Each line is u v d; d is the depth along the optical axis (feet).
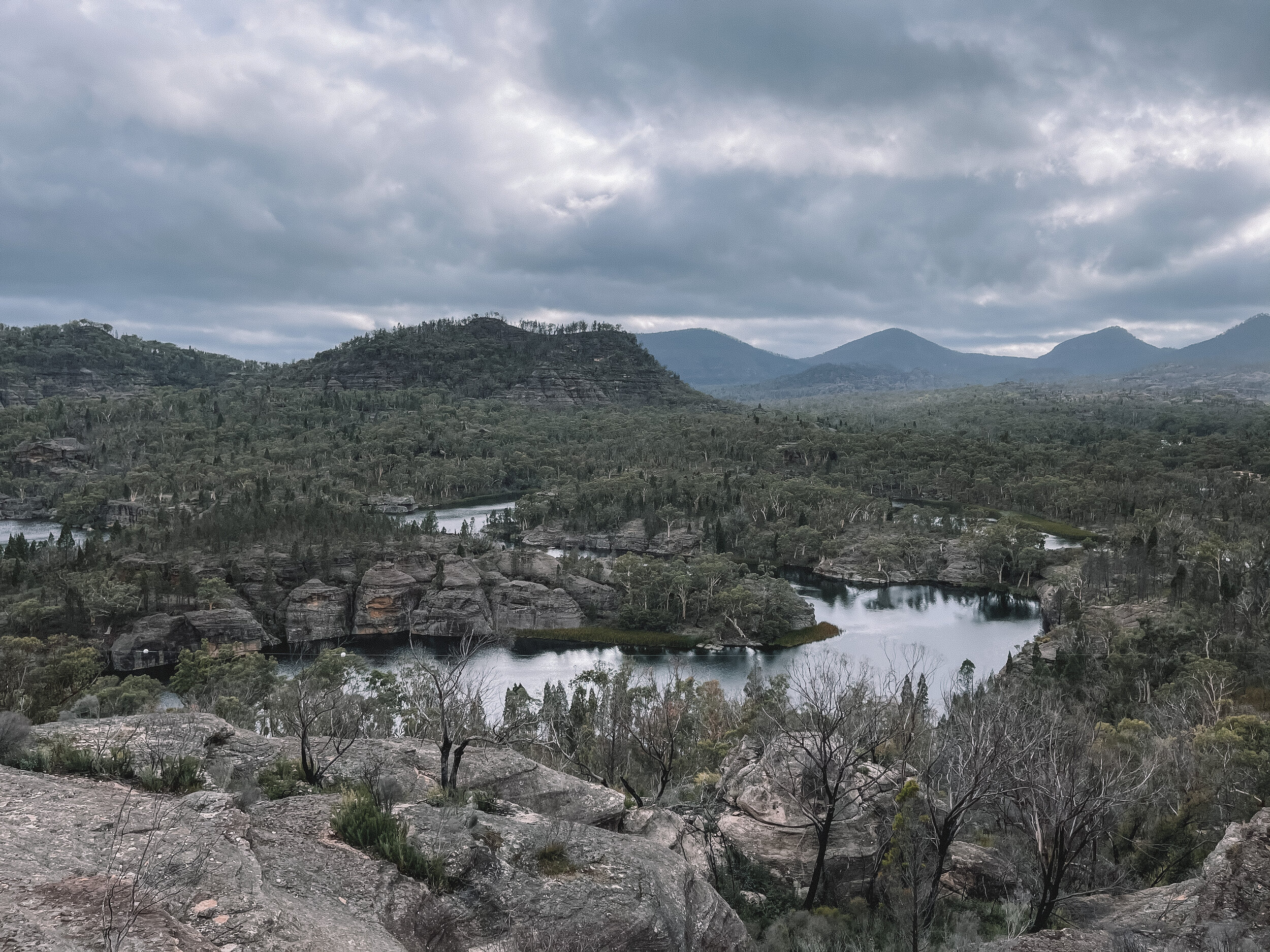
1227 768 117.80
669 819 87.97
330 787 69.77
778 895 81.97
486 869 51.72
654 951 50.14
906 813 85.15
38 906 32.91
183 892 37.91
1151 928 62.08
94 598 396.98
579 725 197.26
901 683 135.85
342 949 37.24
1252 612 332.39
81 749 61.46
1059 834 74.43
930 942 71.26
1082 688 250.57
